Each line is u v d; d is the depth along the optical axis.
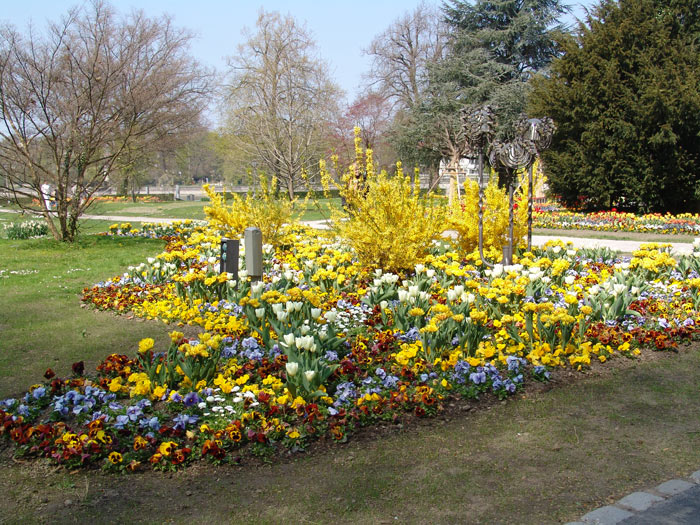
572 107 24.22
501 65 36.12
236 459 3.86
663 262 8.73
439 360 5.20
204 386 4.75
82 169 15.91
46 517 3.29
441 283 8.65
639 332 6.35
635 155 22.77
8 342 6.66
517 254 10.48
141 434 4.12
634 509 3.28
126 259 13.09
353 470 3.79
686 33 24.94
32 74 14.78
